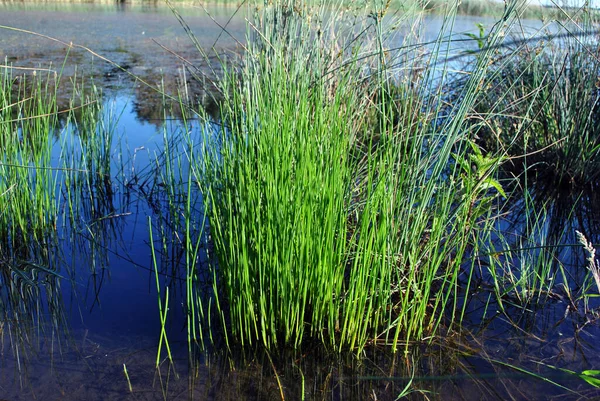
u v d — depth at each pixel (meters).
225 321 2.28
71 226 3.21
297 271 2.07
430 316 2.32
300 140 2.04
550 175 3.89
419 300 2.12
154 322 2.28
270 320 2.10
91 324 2.27
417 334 2.19
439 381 1.95
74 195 3.61
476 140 4.20
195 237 2.93
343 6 3.34
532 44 4.18
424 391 1.89
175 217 2.92
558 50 4.05
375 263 2.03
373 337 2.16
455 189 2.50
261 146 2.09
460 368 2.02
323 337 2.17
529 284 2.48
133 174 3.89
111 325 2.26
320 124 2.14
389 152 2.20
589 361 2.04
